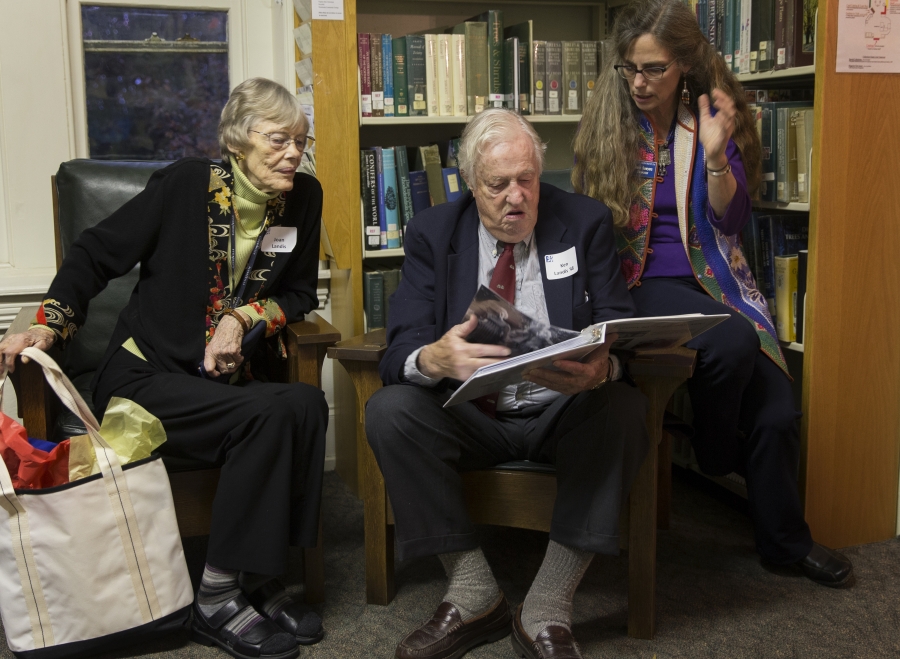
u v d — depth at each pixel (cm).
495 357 159
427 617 196
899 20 209
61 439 188
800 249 236
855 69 206
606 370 167
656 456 180
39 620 167
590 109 220
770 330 216
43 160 267
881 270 219
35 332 180
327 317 298
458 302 185
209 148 291
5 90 260
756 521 213
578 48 275
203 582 185
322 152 249
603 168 216
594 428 169
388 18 289
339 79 246
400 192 267
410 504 173
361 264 261
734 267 219
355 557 228
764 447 208
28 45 260
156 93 282
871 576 213
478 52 265
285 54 275
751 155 218
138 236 197
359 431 198
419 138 300
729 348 199
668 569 218
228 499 178
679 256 220
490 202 174
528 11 306
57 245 226
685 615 194
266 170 195
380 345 195
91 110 276
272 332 203
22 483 169
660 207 219
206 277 198
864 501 230
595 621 192
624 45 204
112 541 170
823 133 206
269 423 178
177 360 195
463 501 177
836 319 217
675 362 175
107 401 193
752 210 246
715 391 202
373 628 192
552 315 182
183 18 281
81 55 271
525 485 185
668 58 201
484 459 186
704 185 212
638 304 214
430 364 168
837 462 223
